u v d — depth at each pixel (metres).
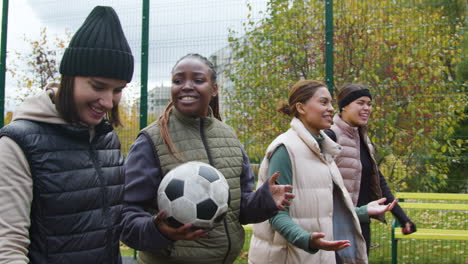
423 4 4.61
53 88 1.61
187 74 1.93
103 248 1.56
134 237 1.61
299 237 2.03
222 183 1.68
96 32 1.48
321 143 2.54
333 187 2.53
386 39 4.64
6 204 1.31
